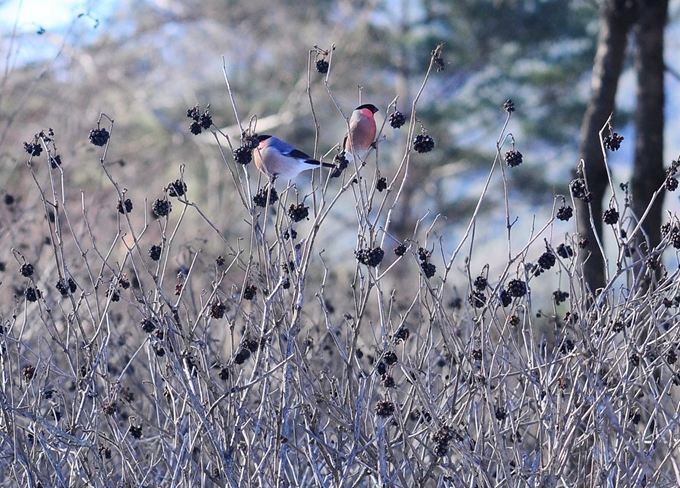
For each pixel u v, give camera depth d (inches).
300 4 1696.6
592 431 293.6
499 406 312.8
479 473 290.7
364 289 323.3
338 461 301.0
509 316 326.3
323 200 293.3
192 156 1612.9
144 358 410.0
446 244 1507.1
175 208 1243.8
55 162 317.7
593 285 535.8
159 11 1774.1
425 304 303.9
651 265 322.0
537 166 1497.3
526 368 303.4
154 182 1485.0
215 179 1396.4
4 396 309.4
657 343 320.8
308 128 1631.4
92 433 322.3
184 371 303.0
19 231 510.3
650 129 577.9
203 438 317.7
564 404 316.8
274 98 1658.5
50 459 290.5
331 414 298.7
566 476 315.3
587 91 1497.3
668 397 329.4
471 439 317.7
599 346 294.0
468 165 1531.7
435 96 1565.0
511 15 1412.4
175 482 296.0
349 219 1375.5
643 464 289.6
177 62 1798.7
